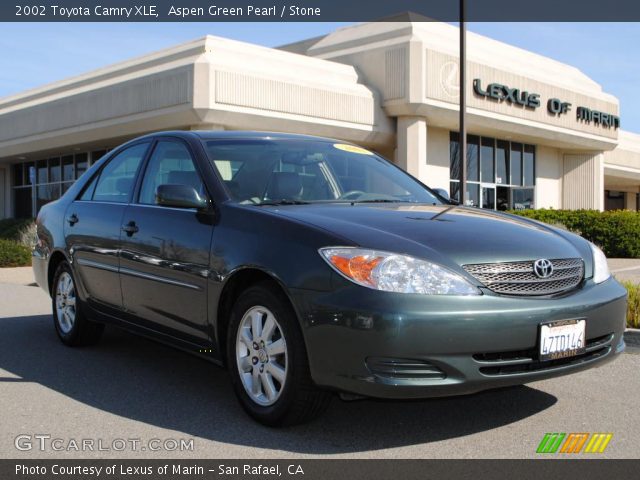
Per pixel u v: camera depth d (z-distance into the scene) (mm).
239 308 3781
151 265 4465
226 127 17344
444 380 3207
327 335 3271
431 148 22000
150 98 17891
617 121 27734
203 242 4039
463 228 3736
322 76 19141
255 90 17297
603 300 3682
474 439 3525
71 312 5723
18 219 24984
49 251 5871
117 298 4910
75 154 24266
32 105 23000
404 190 4926
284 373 3516
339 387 3268
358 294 3215
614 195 39781
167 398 4273
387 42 20016
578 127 25422
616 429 3691
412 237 3512
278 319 3523
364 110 19625
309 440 3502
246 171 4426
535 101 23172
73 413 3984
